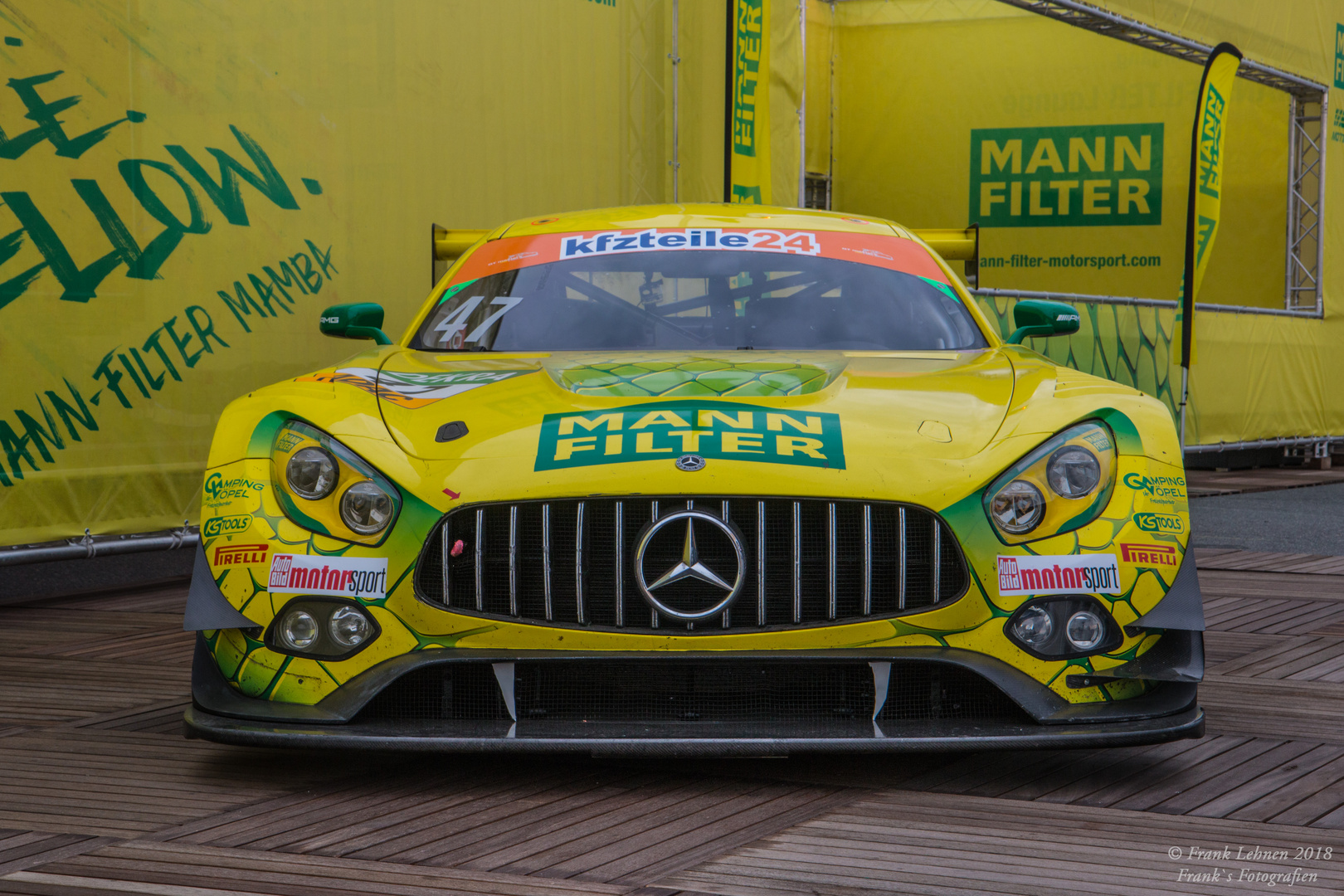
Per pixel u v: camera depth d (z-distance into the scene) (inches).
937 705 156.2
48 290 335.0
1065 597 155.3
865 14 1037.2
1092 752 180.5
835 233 240.1
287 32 396.5
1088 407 168.2
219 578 161.3
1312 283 992.2
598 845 140.6
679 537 152.9
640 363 187.0
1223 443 781.3
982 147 1017.5
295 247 400.8
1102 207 993.5
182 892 127.0
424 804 156.3
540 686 156.2
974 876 131.3
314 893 126.6
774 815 151.7
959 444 160.1
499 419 165.8
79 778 168.9
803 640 151.9
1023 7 710.5
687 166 567.5
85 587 366.0
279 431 169.2
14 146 326.6
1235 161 1008.9
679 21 560.4
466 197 461.4
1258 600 333.1
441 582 155.8
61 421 338.6
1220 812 153.3
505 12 475.2
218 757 179.6
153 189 360.2
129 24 352.8
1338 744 186.2
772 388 171.2
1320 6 898.7
